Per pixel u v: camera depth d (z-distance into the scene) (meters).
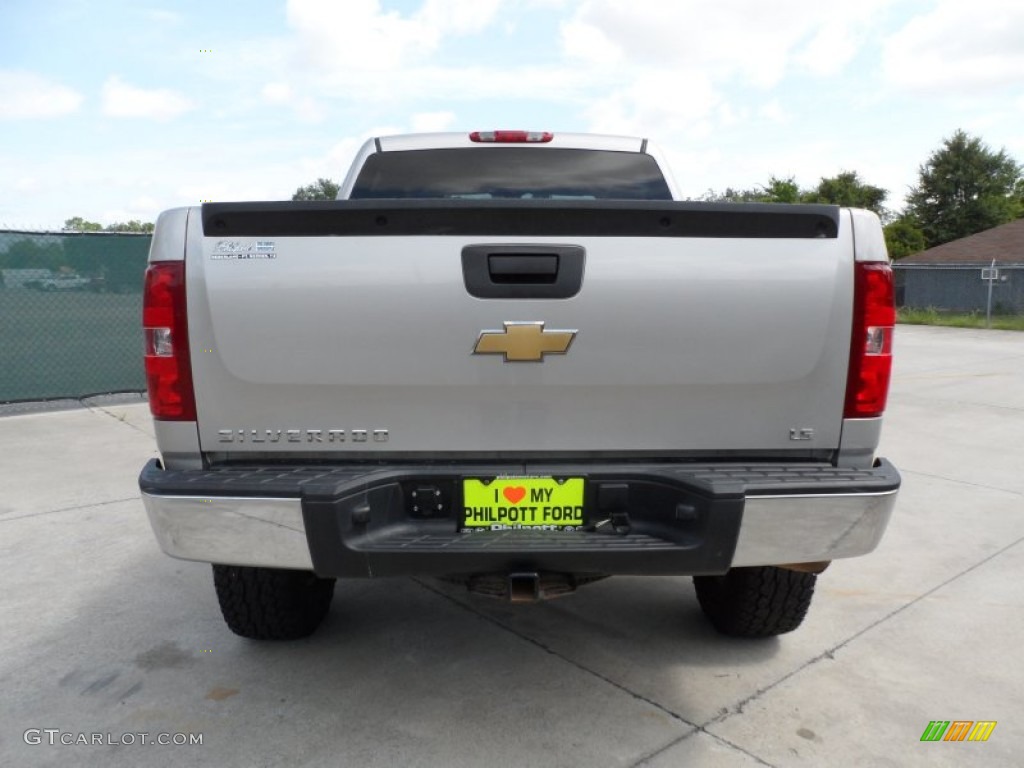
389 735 2.41
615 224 2.09
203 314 2.10
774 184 47.72
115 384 8.66
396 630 3.13
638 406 2.18
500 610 3.32
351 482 2.07
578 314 2.11
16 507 4.71
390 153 3.81
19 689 2.68
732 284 2.12
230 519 2.07
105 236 8.46
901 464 5.83
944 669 2.83
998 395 8.98
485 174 3.83
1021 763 2.29
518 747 2.35
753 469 2.19
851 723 2.49
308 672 2.79
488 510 2.19
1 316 7.94
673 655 2.93
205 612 3.29
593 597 3.46
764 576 2.75
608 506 2.19
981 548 4.04
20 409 8.06
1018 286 23.86
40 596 3.44
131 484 5.21
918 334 18.28
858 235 2.14
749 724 2.48
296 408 2.16
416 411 2.17
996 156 47.12
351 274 2.09
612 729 2.45
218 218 2.07
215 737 2.40
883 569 3.76
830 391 2.19
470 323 2.11
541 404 2.17
